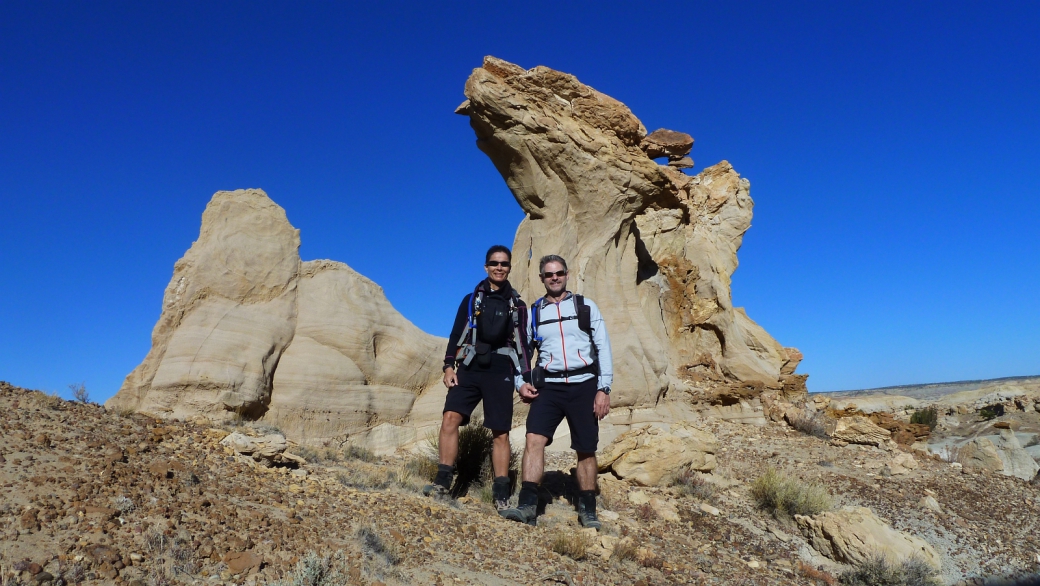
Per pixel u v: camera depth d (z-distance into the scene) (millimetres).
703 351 21016
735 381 20109
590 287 16859
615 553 6598
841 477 13297
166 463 5539
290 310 12398
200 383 10617
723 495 11055
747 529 9578
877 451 15711
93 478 4934
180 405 10461
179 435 6867
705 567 7309
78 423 6223
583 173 17000
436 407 13383
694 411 18234
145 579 3787
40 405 6508
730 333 20844
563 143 16672
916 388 72125
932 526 11414
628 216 18000
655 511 9164
